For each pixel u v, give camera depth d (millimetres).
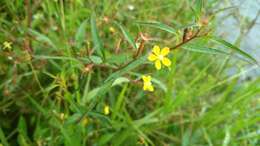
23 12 242
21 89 215
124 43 205
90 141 212
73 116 177
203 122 235
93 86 226
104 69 227
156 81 212
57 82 198
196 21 150
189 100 249
